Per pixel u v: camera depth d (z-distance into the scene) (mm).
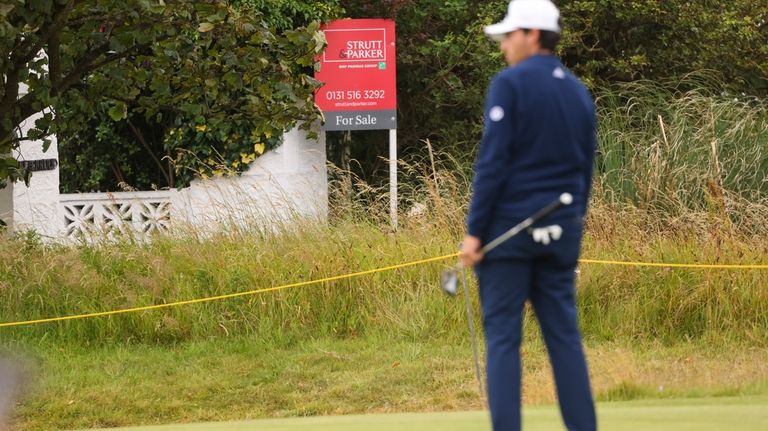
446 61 43188
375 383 22062
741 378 17875
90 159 41781
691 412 12695
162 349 25391
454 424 12578
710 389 16656
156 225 30531
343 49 36625
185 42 22859
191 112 23078
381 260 26938
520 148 9391
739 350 23234
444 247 27047
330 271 26406
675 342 24438
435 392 21234
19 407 21828
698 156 30156
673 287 25344
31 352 24594
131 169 42281
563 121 9414
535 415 13117
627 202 28625
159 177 42188
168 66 22906
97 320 25938
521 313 9578
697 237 26609
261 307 26141
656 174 29141
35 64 21203
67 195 37094
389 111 36531
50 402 22000
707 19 42719
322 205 32062
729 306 24906
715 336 24406
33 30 20484
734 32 42938
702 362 21250
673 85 42125
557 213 9383
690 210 28781
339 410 20828
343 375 22812
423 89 43656
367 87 36594
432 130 43875
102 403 21906
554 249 9414
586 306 25547
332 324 26000
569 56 44250
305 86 23406
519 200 9391
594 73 43625
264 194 32906
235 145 37562
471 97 42156
